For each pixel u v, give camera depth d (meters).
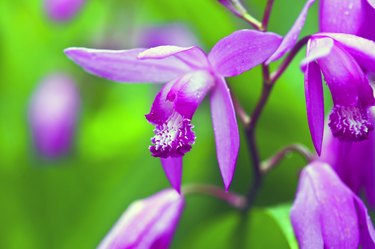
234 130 0.30
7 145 0.41
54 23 0.44
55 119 0.42
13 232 0.40
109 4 0.44
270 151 0.39
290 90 0.37
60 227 0.40
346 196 0.30
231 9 0.31
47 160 0.41
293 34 0.28
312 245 0.30
